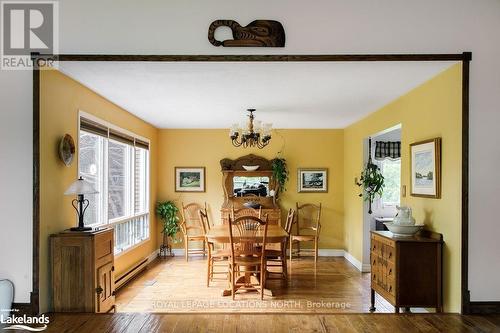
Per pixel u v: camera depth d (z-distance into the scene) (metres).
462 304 3.22
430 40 3.22
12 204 3.20
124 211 5.62
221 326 3.00
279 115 5.84
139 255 5.97
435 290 3.49
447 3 3.22
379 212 7.07
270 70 3.53
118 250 5.11
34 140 3.20
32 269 3.18
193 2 3.20
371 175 5.81
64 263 3.30
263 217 6.62
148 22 3.19
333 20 3.21
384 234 3.90
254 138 5.39
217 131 7.24
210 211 7.23
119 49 3.19
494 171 3.23
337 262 6.60
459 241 3.25
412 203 4.17
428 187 3.75
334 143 7.26
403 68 3.46
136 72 3.59
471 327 2.96
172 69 3.50
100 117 4.54
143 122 6.33
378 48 3.20
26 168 3.21
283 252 5.18
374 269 4.10
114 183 5.20
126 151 5.73
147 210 6.51
